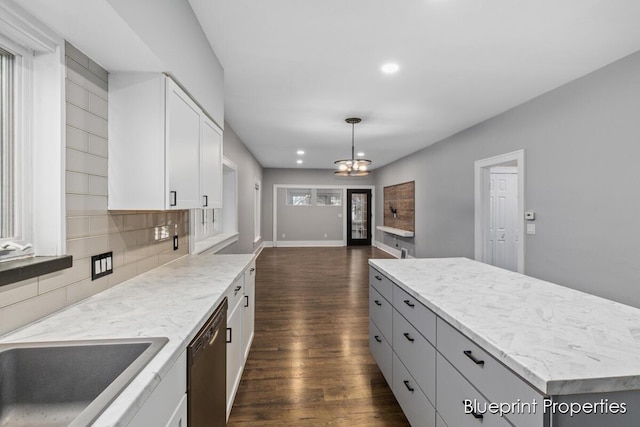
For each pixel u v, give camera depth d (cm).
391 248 809
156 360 87
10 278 99
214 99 239
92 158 144
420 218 628
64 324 112
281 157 738
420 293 155
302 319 340
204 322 123
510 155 367
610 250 254
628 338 103
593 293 268
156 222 213
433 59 249
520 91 314
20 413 93
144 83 157
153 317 120
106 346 96
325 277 538
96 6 106
